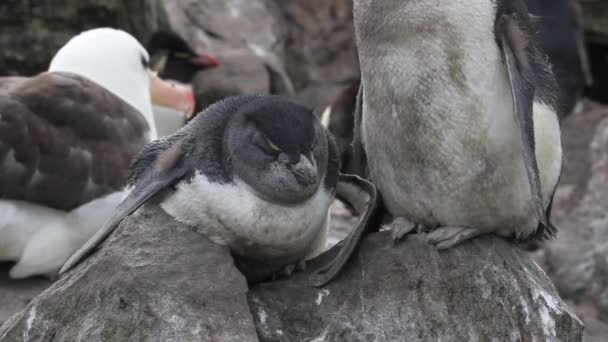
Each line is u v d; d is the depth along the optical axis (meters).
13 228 15.16
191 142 10.64
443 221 10.80
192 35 27.98
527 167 9.89
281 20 30.19
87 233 15.66
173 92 20.78
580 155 24.59
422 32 10.04
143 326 10.05
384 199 11.06
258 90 25.28
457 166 10.33
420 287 10.76
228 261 10.41
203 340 9.97
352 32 30.42
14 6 22.02
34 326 10.57
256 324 10.65
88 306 10.32
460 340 10.60
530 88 10.06
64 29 22.42
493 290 10.70
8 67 22.22
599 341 18.30
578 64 25.08
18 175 15.08
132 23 23.19
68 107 15.66
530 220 10.82
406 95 10.22
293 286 10.94
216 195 10.38
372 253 11.04
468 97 10.11
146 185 10.53
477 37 10.04
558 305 10.89
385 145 10.59
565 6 25.03
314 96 29.25
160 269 10.25
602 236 21.75
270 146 10.20
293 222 10.45
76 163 15.48
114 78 17.75
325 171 10.65
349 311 10.74
